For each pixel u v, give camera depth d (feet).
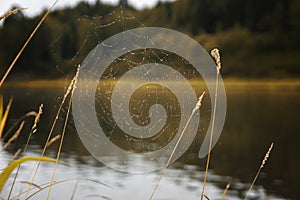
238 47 328.08
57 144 82.79
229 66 311.47
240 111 156.15
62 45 224.94
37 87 272.51
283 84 285.43
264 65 305.12
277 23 347.77
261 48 329.11
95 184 50.93
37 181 48.14
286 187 53.67
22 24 272.92
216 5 347.36
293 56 318.45
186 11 329.93
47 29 267.59
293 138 95.04
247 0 353.10
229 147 86.43
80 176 55.21
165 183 53.31
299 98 212.02
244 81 294.66
